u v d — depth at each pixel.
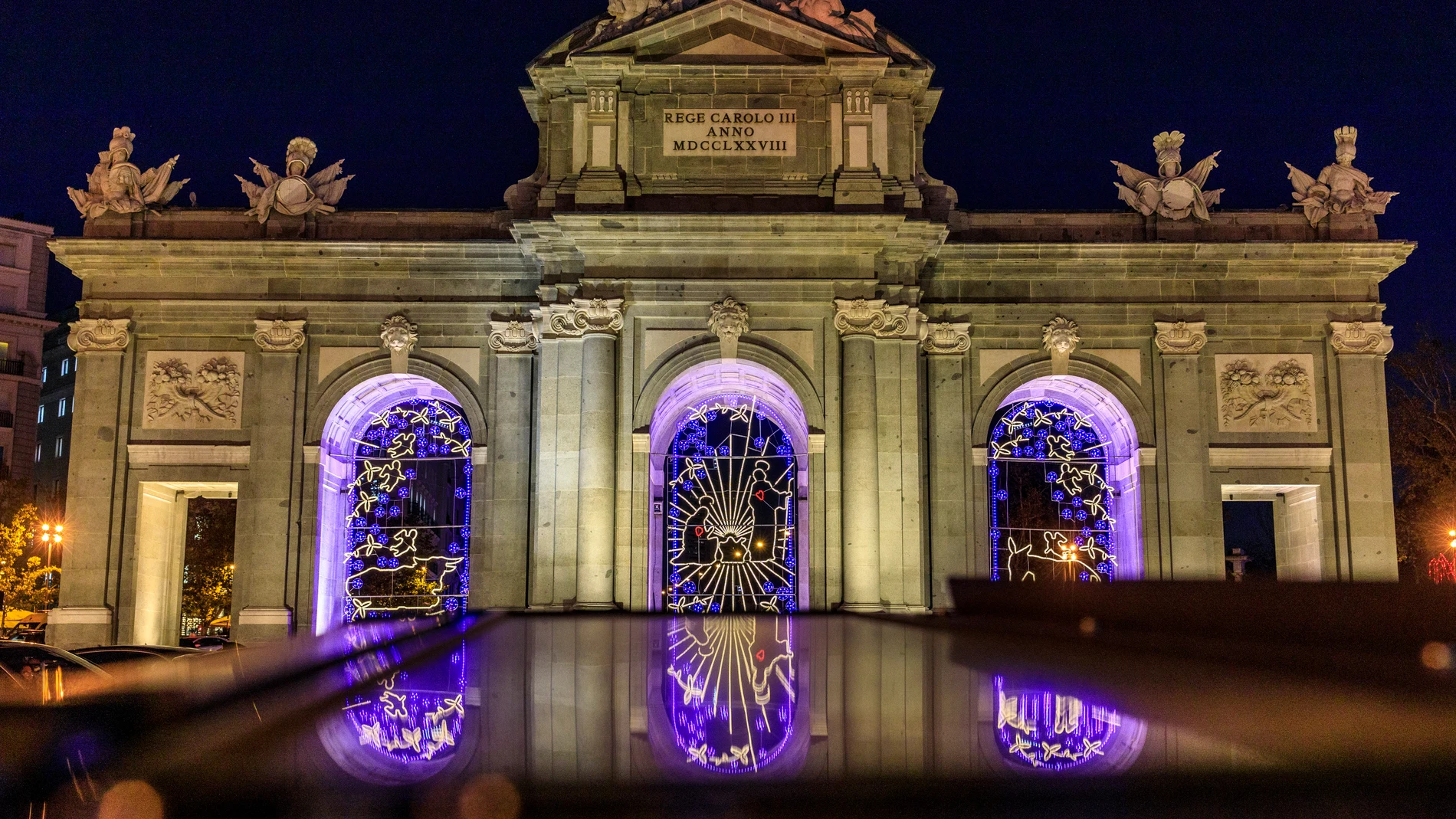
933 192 39.97
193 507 69.50
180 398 39.53
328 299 39.69
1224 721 3.15
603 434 35.22
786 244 36.12
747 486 40.19
